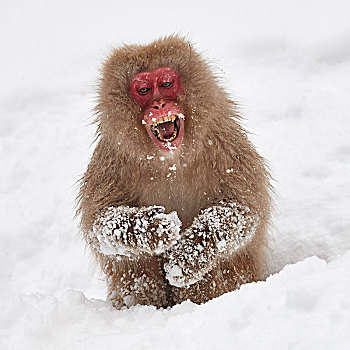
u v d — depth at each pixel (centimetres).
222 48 1947
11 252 1277
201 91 828
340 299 519
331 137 1341
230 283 895
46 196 1444
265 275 988
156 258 891
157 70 825
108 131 852
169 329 591
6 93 1906
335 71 1653
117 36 2259
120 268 903
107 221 840
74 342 645
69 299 794
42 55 2228
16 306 739
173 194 877
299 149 1324
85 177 921
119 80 831
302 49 1806
